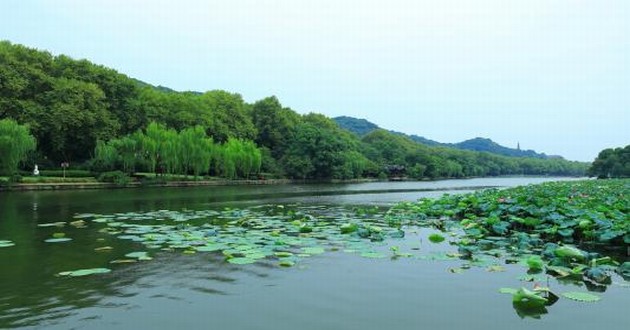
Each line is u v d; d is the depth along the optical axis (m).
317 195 29.39
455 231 11.67
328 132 69.94
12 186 29.39
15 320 4.88
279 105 77.06
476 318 4.95
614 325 4.72
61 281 6.45
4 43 42.31
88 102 41.28
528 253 8.50
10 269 7.16
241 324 4.77
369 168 82.12
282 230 11.41
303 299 5.65
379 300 5.62
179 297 5.73
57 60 45.25
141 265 7.46
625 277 6.72
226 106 65.56
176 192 30.12
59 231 11.09
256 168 55.22
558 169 170.75
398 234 10.69
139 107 47.53
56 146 40.66
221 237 10.13
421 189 42.66
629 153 79.75
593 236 9.47
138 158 41.25
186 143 42.81
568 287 6.16
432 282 6.46
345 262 7.73
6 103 36.34
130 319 4.91
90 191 29.95
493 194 19.12
